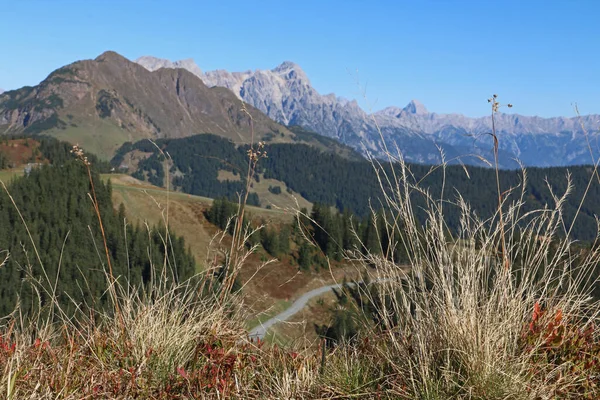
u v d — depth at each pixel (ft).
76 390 10.00
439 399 9.07
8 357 10.54
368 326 10.93
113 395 10.41
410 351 10.12
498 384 9.00
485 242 10.24
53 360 10.99
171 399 10.62
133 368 10.91
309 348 11.87
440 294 10.14
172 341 11.82
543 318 10.48
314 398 10.18
